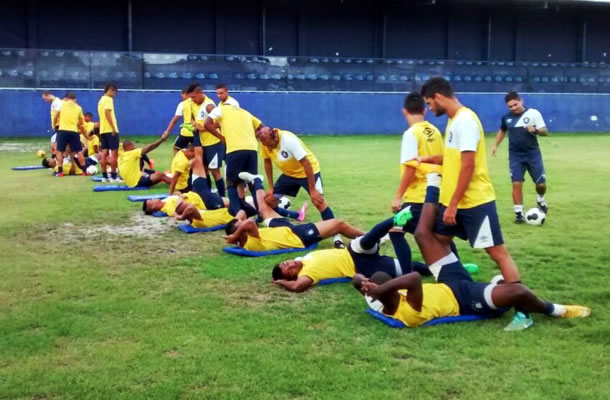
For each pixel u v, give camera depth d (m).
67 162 14.58
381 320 4.98
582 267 6.48
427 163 5.60
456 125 4.96
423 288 4.96
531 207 10.05
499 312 4.98
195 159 9.22
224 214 8.64
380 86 29.72
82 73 25.42
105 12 29.50
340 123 28.23
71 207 10.30
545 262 6.69
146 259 7.02
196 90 10.54
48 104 24.81
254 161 8.78
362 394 3.78
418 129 5.91
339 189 11.97
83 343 4.61
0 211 9.93
